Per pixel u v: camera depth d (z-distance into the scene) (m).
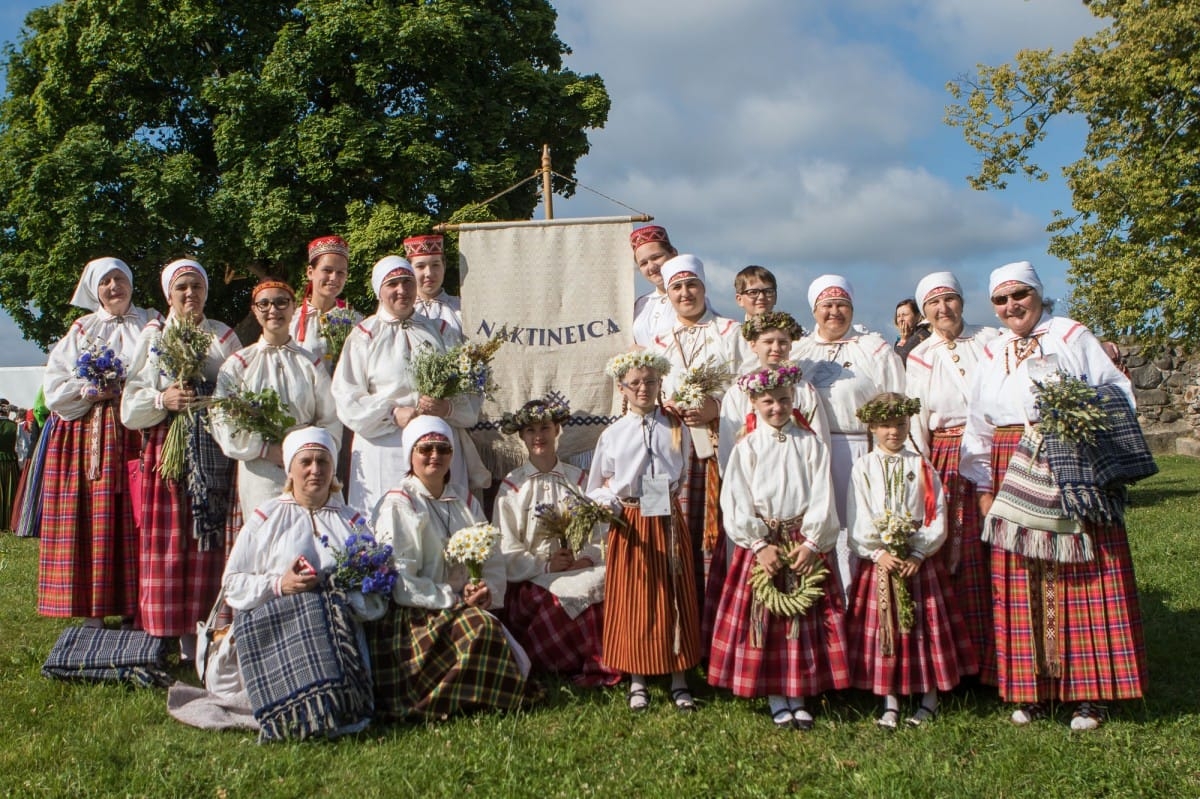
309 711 4.80
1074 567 5.02
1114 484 4.99
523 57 20.83
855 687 5.21
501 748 4.65
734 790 4.25
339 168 18.28
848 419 5.74
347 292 17.59
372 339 6.05
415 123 18.30
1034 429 5.11
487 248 6.66
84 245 17.88
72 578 5.97
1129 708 5.13
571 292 6.60
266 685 4.89
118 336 6.54
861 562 5.24
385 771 4.43
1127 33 17.42
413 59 18.61
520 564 5.89
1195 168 17.25
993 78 18.33
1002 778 4.32
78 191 17.91
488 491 6.64
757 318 5.50
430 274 7.02
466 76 19.44
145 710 5.20
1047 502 4.97
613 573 5.41
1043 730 4.91
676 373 6.22
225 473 5.96
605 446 5.59
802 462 5.22
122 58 19.75
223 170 19.70
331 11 18.55
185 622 5.83
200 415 5.89
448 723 5.03
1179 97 17.38
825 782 4.33
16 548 10.70
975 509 5.55
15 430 13.21
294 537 5.29
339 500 5.57
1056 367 5.19
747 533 5.11
